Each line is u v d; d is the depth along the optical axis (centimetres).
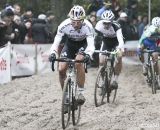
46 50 2725
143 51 2020
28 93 2075
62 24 1434
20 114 1634
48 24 2850
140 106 1686
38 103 1831
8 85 2305
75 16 1379
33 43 2730
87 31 1436
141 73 2745
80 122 1482
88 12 2927
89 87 2203
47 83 2303
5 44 2438
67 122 1395
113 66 1780
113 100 1811
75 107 1421
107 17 1697
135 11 3353
